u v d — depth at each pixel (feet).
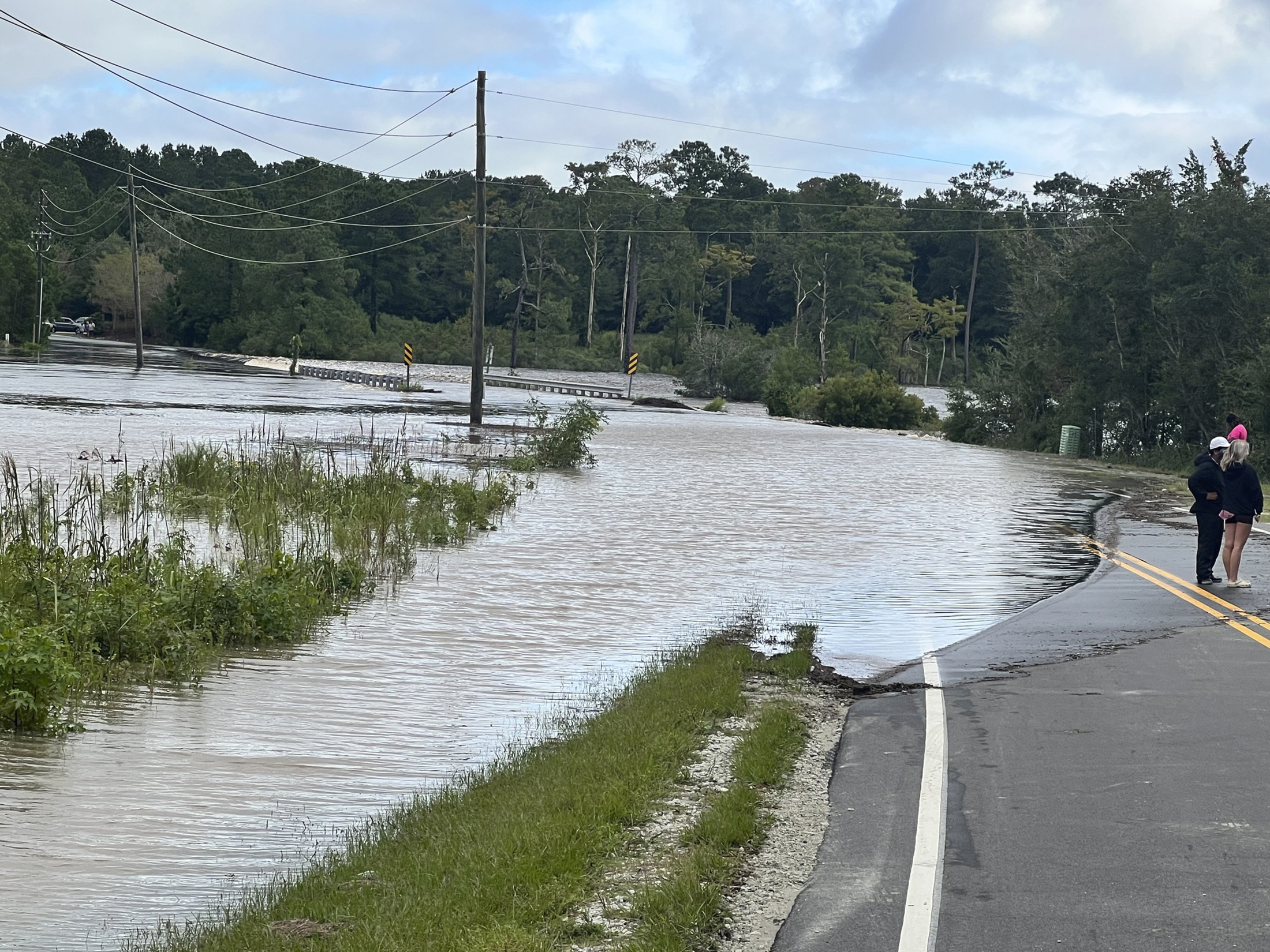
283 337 417.90
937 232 463.01
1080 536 71.92
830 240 468.75
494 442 127.75
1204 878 19.93
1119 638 40.91
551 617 45.39
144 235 524.11
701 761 27.35
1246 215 141.90
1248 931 17.92
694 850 21.25
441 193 558.56
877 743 28.63
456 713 32.48
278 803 25.29
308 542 58.08
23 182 521.65
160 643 37.47
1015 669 36.68
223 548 55.52
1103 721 30.14
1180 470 142.10
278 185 469.57
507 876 19.77
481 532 67.51
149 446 102.42
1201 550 52.29
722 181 593.01
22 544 47.06
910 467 125.70
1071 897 19.30
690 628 44.06
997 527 76.28
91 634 37.29
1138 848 21.38
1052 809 23.52
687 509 80.74
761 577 55.36
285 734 30.17
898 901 19.25
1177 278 146.72
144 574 45.27
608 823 22.54
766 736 28.32
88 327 480.64
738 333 467.52
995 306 513.86
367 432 131.75
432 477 90.48
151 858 22.21
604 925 18.43
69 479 76.79
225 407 161.58
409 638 41.39
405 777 27.17
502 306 504.43
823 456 135.44
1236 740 28.19
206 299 441.68
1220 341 144.36
